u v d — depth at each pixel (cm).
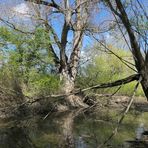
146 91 1398
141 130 2247
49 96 1494
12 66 3080
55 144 1848
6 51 3091
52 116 2939
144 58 1466
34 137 2028
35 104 2827
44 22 3553
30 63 3169
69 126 2441
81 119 2777
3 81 2864
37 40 3200
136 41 1365
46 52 3375
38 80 3081
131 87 3509
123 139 1952
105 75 3741
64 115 3022
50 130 2262
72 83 3444
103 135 2081
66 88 3328
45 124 2516
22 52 3152
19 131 2188
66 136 2058
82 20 3073
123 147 1758
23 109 2558
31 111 2692
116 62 3784
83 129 2316
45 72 3247
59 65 3834
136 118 2914
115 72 3788
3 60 3089
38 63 3222
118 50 1727
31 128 2309
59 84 3262
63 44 3906
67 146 1795
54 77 3297
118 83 1431
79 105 3197
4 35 3100
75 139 1977
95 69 3800
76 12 3375
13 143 1861
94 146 1788
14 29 3067
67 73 3850
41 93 3027
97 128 2344
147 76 1383
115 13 1352
